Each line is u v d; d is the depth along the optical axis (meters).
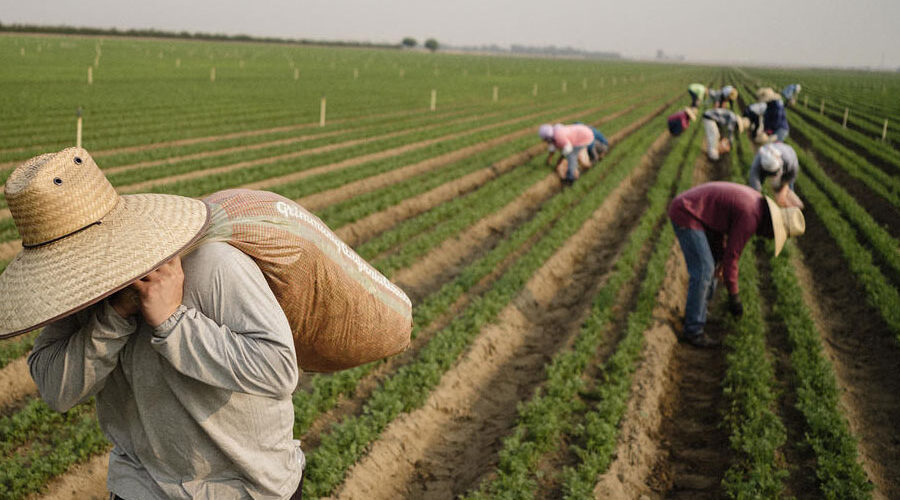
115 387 2.49
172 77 48.06
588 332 8.49
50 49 73.94
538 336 9.27
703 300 8.41
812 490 5.73
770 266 11.45
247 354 2.25
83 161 2.23
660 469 6.21
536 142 24.11
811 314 9.86
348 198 16.08
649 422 6.78
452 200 16.22
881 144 26.31
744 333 8.51
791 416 6.85
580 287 11.17
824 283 11.35
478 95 47.16
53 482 5.46
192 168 17.06
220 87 42.56
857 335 9.25
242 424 2.45
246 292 2.32
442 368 7.47
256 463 2.51
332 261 2.57
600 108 40.34
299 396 6.61
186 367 2.24
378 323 2.79
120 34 140.50
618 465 5.98
